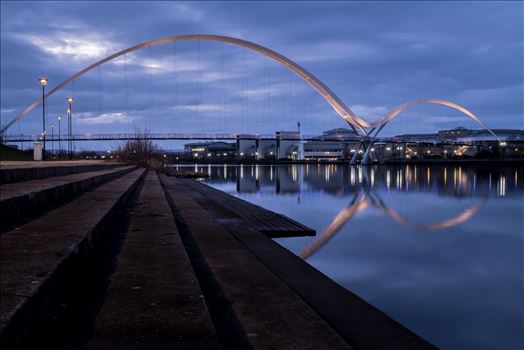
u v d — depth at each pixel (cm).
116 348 270
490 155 18075
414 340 478
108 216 709
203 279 581
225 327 401
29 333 263
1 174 831
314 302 610
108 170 2147
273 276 598
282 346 355
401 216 2570
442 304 912
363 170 10650
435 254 1462
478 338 727
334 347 354
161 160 7662
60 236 466
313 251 1425
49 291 315
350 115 12569
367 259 1345
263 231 1595
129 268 473
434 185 5553
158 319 322
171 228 755
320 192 4425
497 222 2367
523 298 963
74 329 299
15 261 355
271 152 19100
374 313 564
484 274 1186
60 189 843
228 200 2562
